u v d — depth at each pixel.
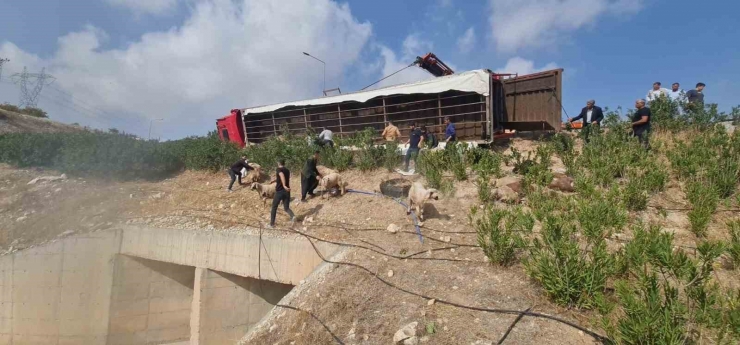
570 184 8.41
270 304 10.04
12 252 10.12
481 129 12.04
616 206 6.25
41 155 16.86
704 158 8.13
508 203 8.17
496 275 5.70
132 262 10.63
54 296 10.09
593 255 4.93
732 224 5.73
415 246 7.01
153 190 14.20
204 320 9.31
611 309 4.07
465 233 7.25
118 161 15.84
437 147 11.66
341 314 5.54
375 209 9.17
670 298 3.82
